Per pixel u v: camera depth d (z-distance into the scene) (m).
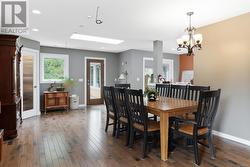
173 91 4.10
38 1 2.83
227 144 3.34
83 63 7.67
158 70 5.68
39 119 5.25
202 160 2.68
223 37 3.73
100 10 3.21
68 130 4.16
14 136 3.63
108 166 2.50
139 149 3.10
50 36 5.18
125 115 3.31
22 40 5.20
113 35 5.05
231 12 3.30
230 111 3.62
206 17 3.56
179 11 3.25
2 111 3.54
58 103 6.46
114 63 8.45
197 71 4.30
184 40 3.41
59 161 2.64
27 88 5.47
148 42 6.00
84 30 4.53
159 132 2.93
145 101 3.29
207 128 2.70
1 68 3.56
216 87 3.88
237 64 3.49
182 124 2.93
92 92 7.95
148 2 2.88
